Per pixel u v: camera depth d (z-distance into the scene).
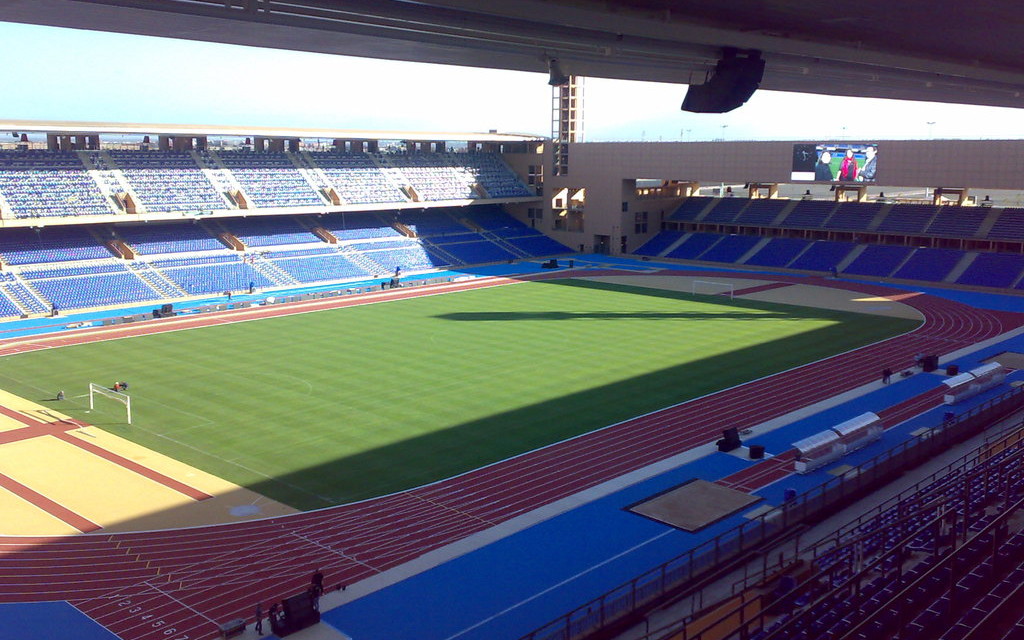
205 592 30.67
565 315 81.44
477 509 37.81
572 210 130.25
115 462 43.03
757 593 28.81
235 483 40.47
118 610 29.41
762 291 95.44
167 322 77.94
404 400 53.22
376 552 33.88
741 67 22.42
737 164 113.12
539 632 27.97
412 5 16.30
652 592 29.72
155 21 15.12
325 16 15.82
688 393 54.81
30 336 71.69
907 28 21.39
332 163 117.12
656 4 18.20
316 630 28.20
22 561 32.78
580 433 47.31
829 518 37.28
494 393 54.69
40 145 98.81
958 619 25.05
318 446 45.28
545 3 16.36
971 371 54.44
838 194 117.50
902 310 83.56
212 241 102.12
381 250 112.06
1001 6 18.58
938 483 37.44
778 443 45.78
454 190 122.75
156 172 100.06
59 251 90.44
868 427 45.31
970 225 103.06
